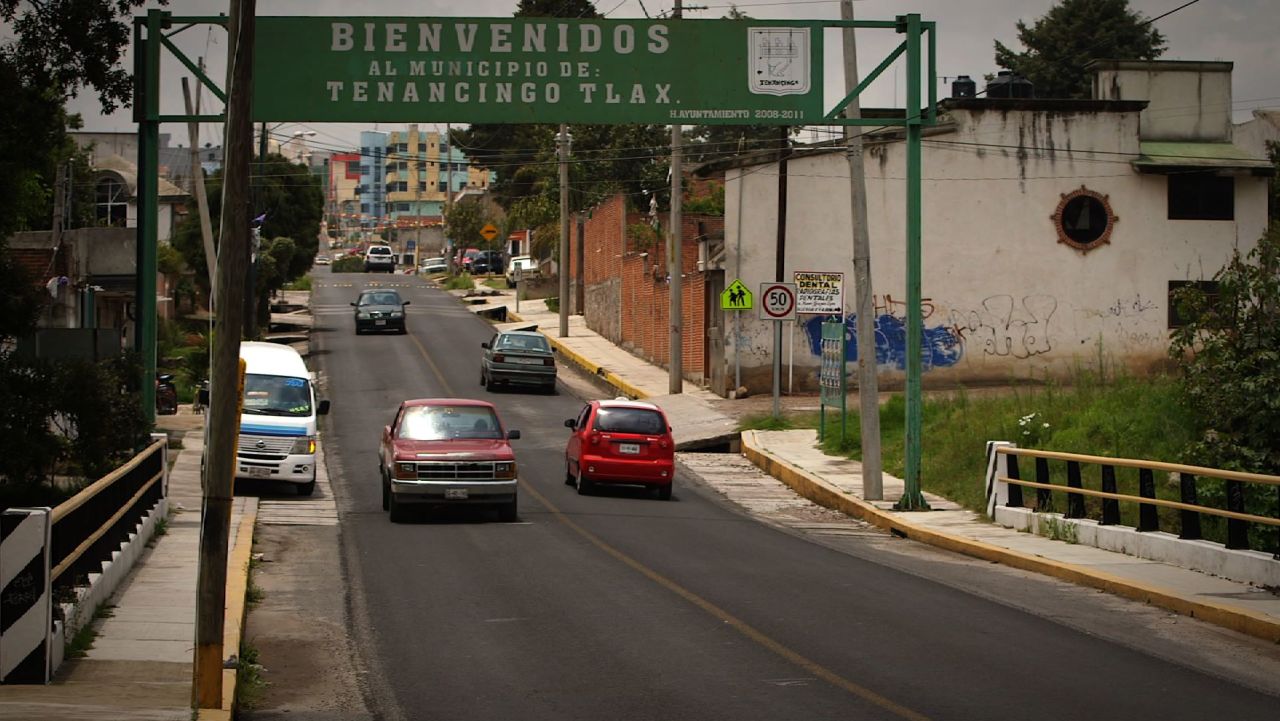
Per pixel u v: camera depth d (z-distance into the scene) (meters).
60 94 18.89
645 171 77.19
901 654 10.80
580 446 24.08
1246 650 11.27
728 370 38.78
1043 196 38.94
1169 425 20.67
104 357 21.19
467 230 110.12
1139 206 39.09
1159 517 18.28
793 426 32.81
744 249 38.56
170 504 20.14
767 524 21.09
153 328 19.55
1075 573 15.12
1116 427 21.55
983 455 23.73
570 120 19.22
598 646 11.09
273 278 57.22
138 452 18.20
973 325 38.84
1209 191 39.31
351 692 9.49
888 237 38.56
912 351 21.55
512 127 100.06
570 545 17.50
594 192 76.69
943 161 38.69
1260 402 17.47
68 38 18.25
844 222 38.62
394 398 38.50
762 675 9.98
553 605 13.03
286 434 22.67
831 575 15.38
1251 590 13.63
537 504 22.45
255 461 22.47
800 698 9.23
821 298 31.94
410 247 160.38
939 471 24.11
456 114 18.98
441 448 19.78
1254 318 18.27
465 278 89.56
